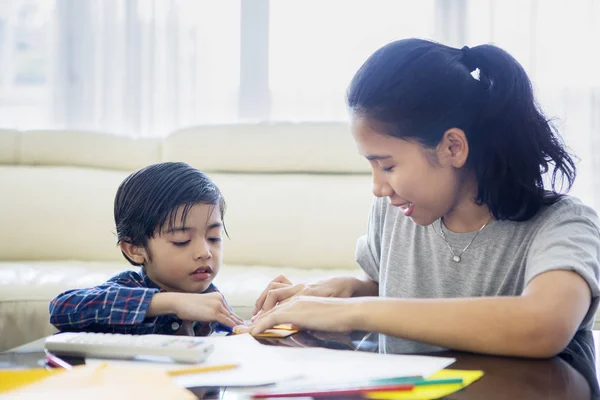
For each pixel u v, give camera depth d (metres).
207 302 0.89
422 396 0.51
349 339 0.77
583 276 0.74
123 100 2.63
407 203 0.87
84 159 2.28
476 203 0.94
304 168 2.21
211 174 2.24
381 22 2.58
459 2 2.56
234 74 2.64
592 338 0.77
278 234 2.08
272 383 0.55
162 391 0.47
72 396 0.46
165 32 2.62
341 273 1.90
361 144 0.85
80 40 2.63
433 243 1.04
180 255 1.04
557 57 2.50
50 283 1.64
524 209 0.91
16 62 2.68
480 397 0.52
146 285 1.06
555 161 0.93
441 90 0.82
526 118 0.88
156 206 1.03
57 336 0.70
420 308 0.71
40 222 2.12
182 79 2.63
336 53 2.60
